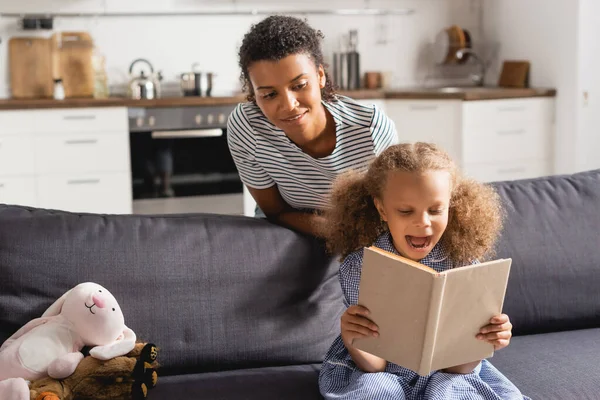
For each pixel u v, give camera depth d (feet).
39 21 15.48
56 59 15.64
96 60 15.64
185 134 14.62
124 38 16.30
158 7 16.30
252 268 6.19
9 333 5.85
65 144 14.25
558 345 6.41
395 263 4.82
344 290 5.91
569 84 15.31
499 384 5.50
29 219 6.10
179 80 16.71
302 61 5.62
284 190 6.72
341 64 16.67
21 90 15.61
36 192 14.29
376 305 5.00
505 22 17.24
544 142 15.83
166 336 5.97
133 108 14.44
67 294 5.66
